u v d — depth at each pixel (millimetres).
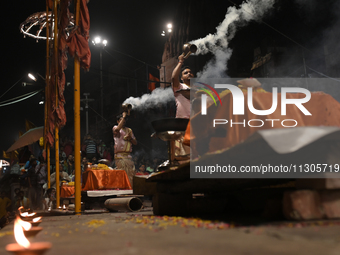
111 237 2162
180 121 4512
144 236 2127
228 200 3863
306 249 1459
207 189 3799
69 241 2070
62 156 15562
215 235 2010
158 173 4156
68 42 6246
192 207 3984
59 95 8953
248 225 2361
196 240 1859
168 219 3273
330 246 1499
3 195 13430
